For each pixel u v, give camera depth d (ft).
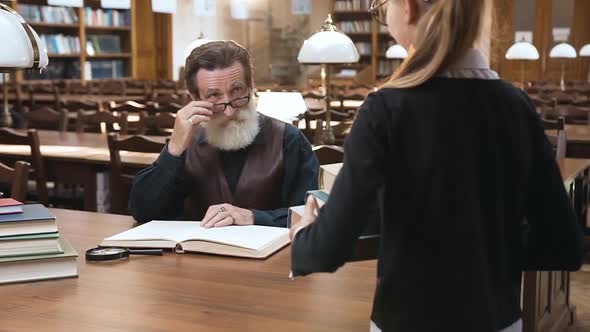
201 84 7.82
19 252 6.07
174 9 35.35
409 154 3.96
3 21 6.13
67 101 27.07
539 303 10.28
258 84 58.03
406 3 4.18
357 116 4.06
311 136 20.06
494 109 4.09
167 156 7.92
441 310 4.00
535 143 4.30
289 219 5.22
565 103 31.48
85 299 5.67
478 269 4.00
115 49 49.39
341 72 53.83
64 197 16.02
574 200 12.62
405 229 4.02
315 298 5.73
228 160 8.21
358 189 3.88
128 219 8.35
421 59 4.06
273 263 6.62
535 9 56.08
